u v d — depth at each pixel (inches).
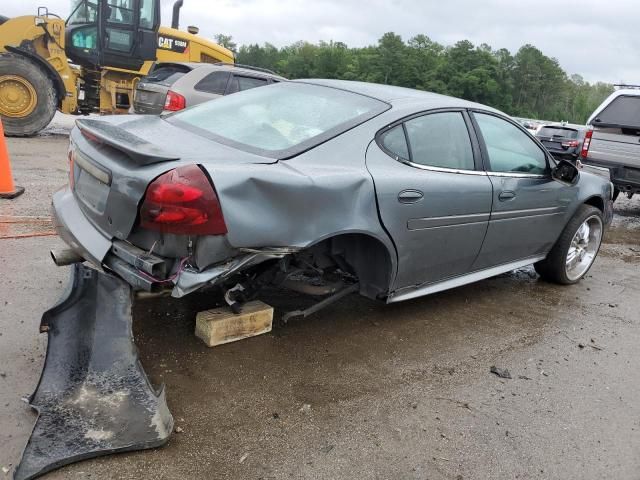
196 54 509.4
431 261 152.5
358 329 156.6
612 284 227.3
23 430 100.0
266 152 124.9
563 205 197.9
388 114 143.1
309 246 121.0
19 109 431.2
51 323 115.8
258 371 128.4
